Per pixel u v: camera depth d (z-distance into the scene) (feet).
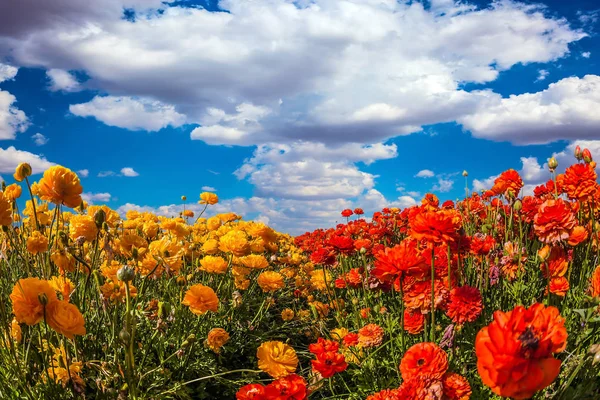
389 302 4.47
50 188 3.22
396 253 2.70
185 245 4.68
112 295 3.16
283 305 5.47
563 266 3.45
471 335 3.25
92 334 3.31
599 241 4.09
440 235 2.72
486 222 5.02
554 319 1.68
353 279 4.25
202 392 3.27
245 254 4.48
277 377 2.58
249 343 4.16
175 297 3.94
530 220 4.58
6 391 2.72
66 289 2.99
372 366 3.26
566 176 4.14
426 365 2.25
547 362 1.62
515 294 3.61
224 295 4.64
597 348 2.33
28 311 2.32
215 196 6.27
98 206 4.02
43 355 2.94
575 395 2.39
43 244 3.23
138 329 3.61
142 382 3.17
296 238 8.72
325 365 2.57
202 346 3.79
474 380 2.89
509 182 4.65
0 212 3.05
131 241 3.80
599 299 2.68
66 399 2.73
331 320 4.88
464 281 3.81
